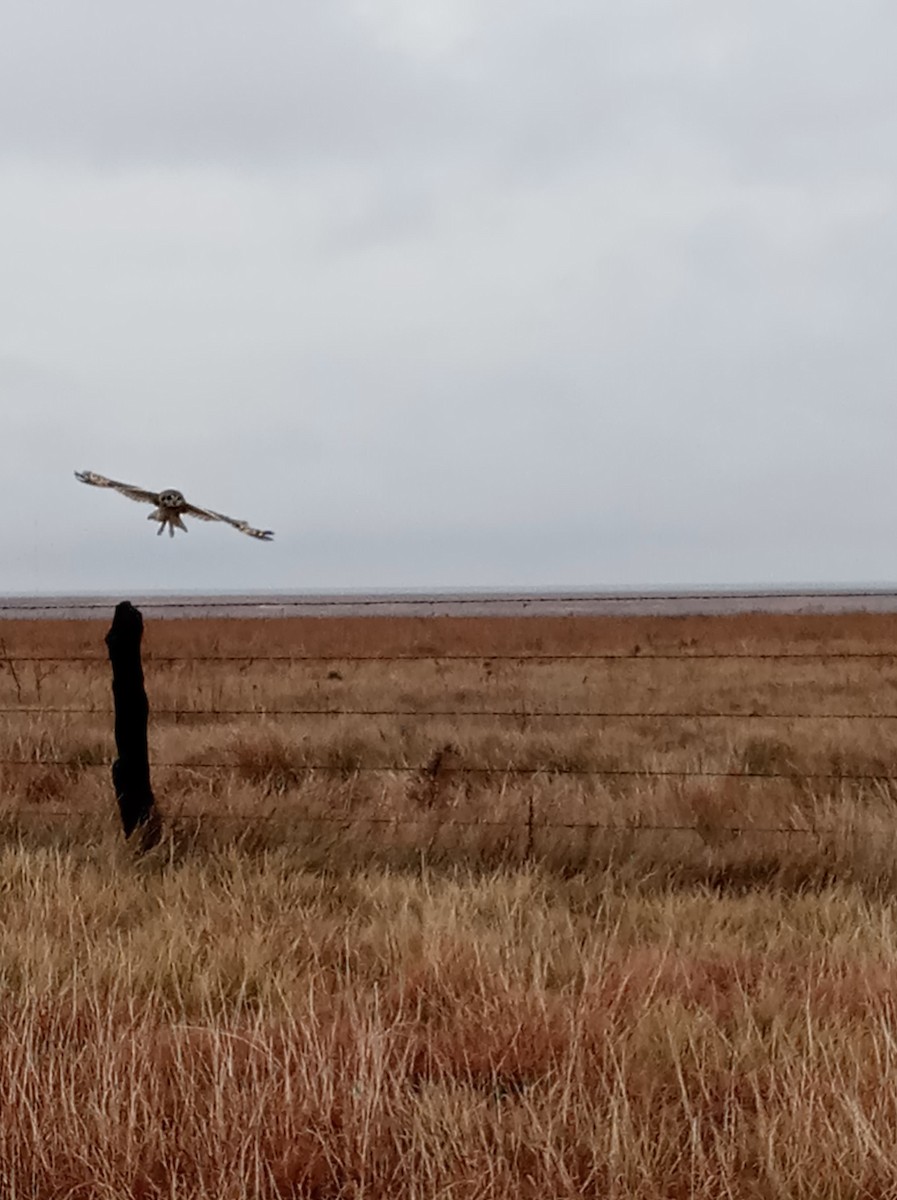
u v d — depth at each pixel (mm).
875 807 12430
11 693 22828
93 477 7738
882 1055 6539
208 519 7727
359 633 45188
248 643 38688
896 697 22438
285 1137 5930
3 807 12375
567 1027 7020
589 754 16219
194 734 17406
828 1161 5566
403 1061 6508
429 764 14703
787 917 9336
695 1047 6797
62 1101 6031
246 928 8703
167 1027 7199
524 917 9273
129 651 11320
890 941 8195
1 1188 5602
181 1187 5605
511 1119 6121
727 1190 5461
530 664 30688
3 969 8000
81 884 9656
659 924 9016
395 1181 5723
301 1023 6797
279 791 13281
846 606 104625
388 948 8438
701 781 13547
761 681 26016
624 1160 5645
